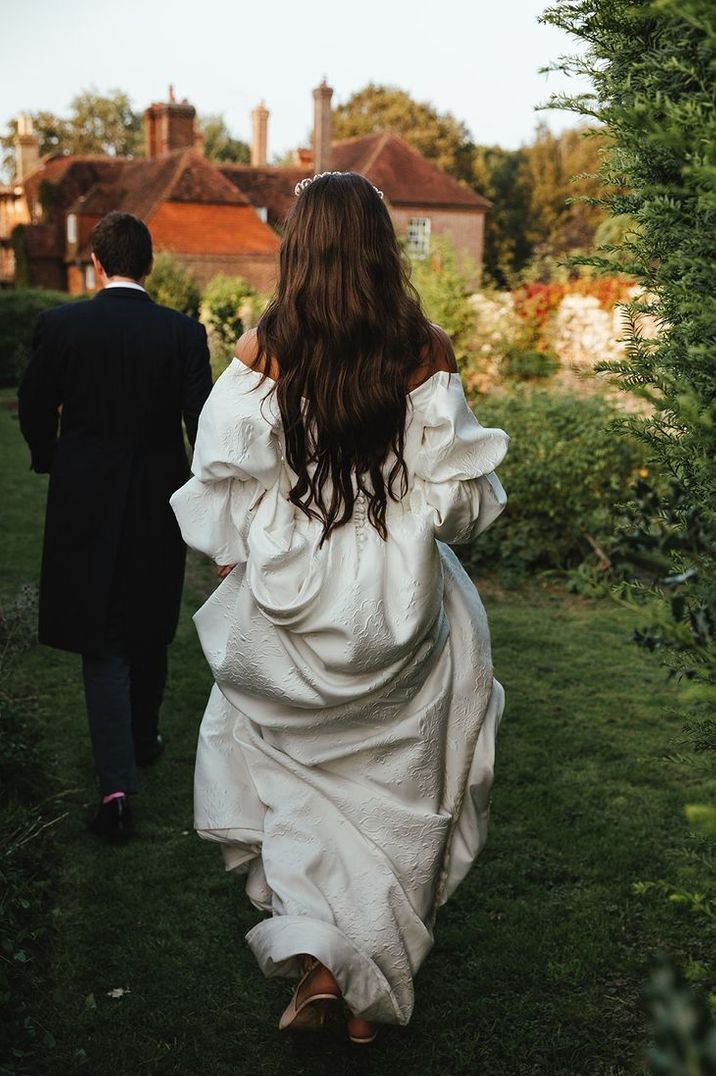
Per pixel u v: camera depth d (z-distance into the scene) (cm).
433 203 3878
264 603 210
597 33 173
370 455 210
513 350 949
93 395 332
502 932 280
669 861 308
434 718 222
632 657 506
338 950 201
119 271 340
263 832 222
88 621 331
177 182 3428
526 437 641
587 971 263
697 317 154
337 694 212
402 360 209
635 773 376
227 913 293
